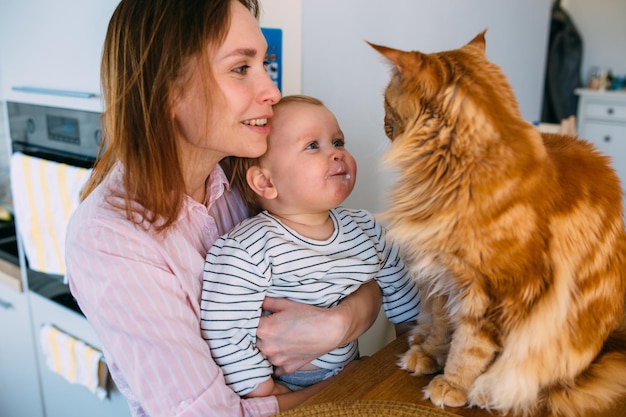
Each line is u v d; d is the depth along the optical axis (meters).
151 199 0.86
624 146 4.06
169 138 0.86
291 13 1.31
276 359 0.93
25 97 1.70
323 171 0.95
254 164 1.00
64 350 1.70
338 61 1.47
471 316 0.88
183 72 0.83
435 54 0.96
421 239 0.90
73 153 1.57
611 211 0.93
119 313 0.83
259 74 0.89
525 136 0.86
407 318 1.13
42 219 1.66
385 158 0.97
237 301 0.89
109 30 0.88
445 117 0.87
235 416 0.86
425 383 0.90
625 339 0.96
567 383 0.87
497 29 2.18
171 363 0.83
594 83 4.25
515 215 0.82
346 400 0.84
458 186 0.85
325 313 0.91
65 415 1.89
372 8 1.54
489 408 0.85
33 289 1.81
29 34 1.62
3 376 2.15
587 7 4.39
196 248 0.97
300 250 0.94
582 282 0.88
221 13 0.83
